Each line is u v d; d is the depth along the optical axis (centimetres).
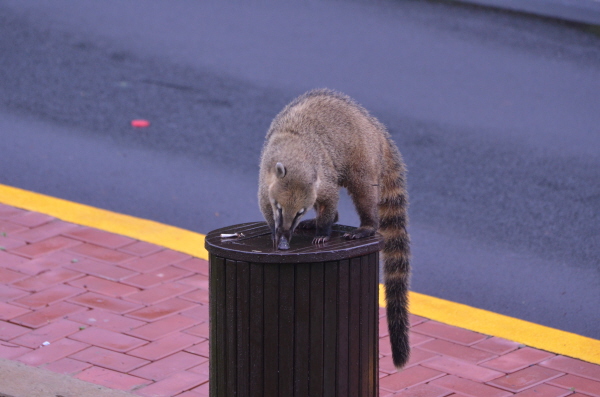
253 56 1717
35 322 786
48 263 918
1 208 1073
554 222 1115
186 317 809
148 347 750
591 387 703
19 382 656
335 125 668
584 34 1903
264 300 511
